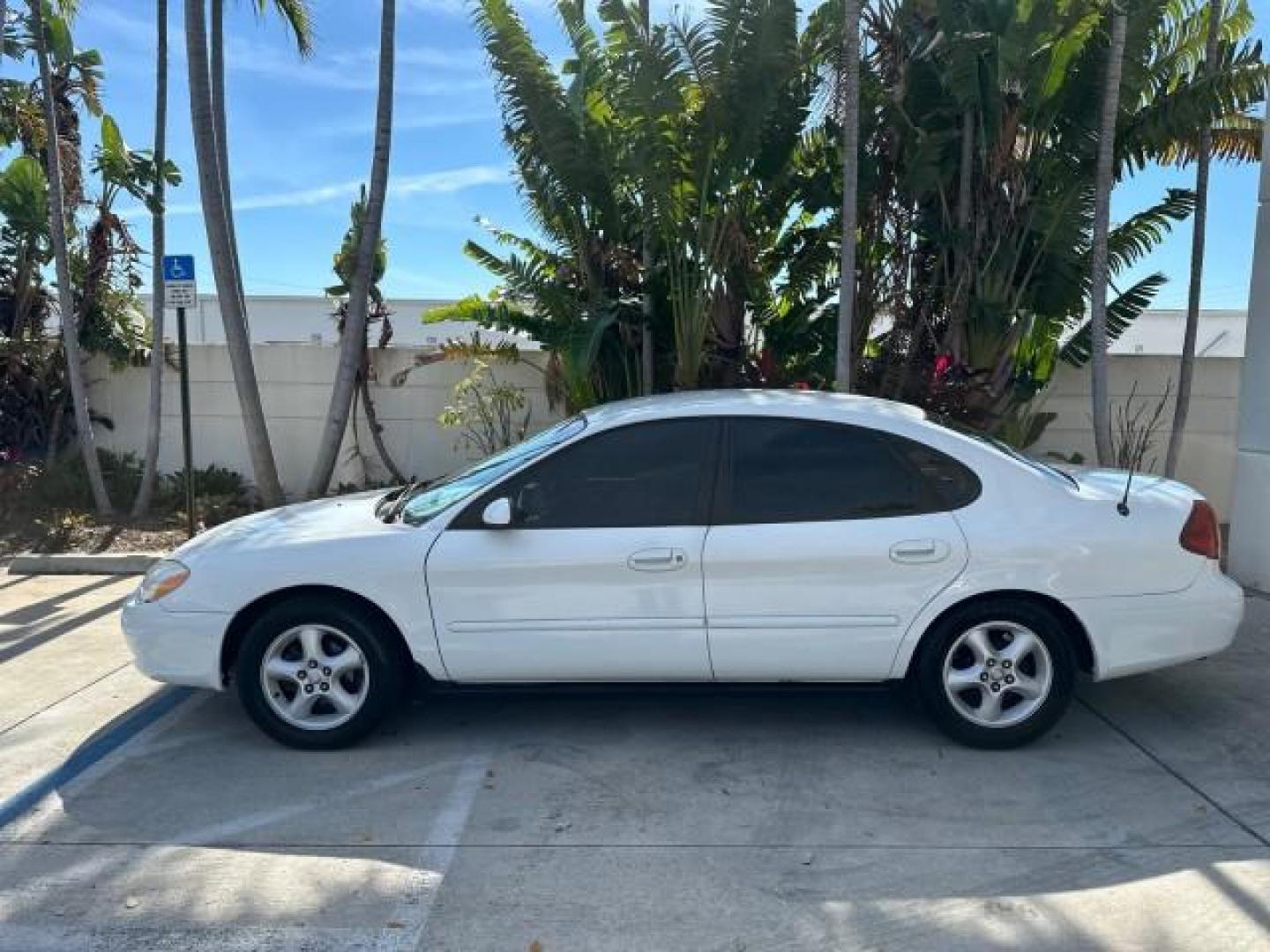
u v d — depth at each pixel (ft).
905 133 31.17
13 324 38.29
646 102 28.60
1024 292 32.12
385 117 30.35
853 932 10.94
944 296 32.45
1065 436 35.73
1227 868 12.19
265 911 11.43
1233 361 35.09
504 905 11.51
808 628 15.20
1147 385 35.29
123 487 36.47
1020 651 15.38
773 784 14.66
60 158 37.22
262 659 15.71
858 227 32.68
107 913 11.42
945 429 15.89
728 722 17.06
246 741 16.37
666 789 14.52
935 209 32.04
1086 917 11.18
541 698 18.20
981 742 15.57
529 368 36.40
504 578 15.28
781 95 30.66
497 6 29.81
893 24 30.58
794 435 15.70
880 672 15.44
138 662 15.97
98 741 16.38
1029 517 15.26
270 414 37.32
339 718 15.80
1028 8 27.91
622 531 15.31
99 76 38.52
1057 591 15.11
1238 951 10.53
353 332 31.27
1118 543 15.17
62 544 31.12
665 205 30.30
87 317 37.09
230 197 35.60
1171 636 15.35
